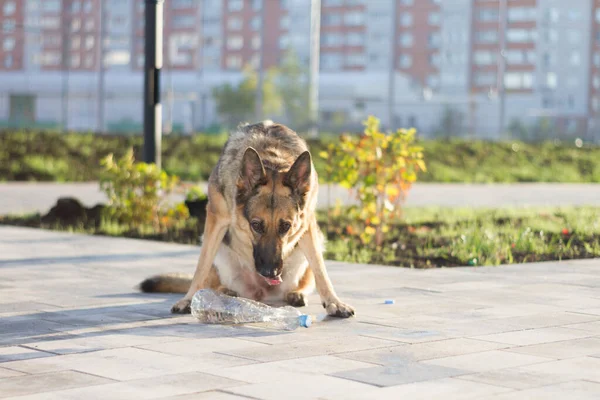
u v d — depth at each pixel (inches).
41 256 410.9
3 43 2133.4
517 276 358.0
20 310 276.2
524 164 1229.7
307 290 291.7
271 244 257.8
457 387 183.5
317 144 1143.6
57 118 2080.5
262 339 234.2
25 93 2090.3
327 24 2197.3
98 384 185.5
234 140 285.6
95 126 2030.0
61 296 303.3
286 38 2169.0
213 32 2183.8
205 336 238.2
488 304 291.0
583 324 255.9
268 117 1932.8
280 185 262.1
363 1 2164.1
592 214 614.5
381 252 432.5
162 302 294.0
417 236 484.4
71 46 2079.2
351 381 188.2
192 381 187.8
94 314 271.0
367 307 285.6
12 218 581.3
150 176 532.7
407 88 1957.4
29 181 959.0
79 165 1027.3
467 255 414.9
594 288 326.6
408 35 2105.1
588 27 2186.3
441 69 2094.0
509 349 221.5
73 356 212.7
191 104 1995.6
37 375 193.5
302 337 236.8
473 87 2092.8
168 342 229.8
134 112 2043.6
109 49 2087.8
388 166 464.1
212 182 280.7
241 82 1930.4
